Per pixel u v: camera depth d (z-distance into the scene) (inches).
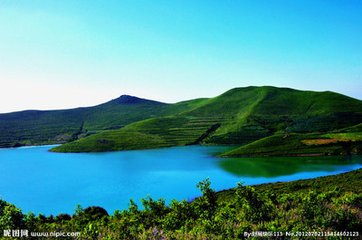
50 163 5649.6
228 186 3284.9
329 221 446.3
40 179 4030.5
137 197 2994.6
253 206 557.3
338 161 4672.7
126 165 5113.2
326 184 2490.2
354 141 5816.9
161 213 702.5
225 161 5157.5
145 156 6215.6
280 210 561.6
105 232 469.7
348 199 550.9
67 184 3676.2
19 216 478.6
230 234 425.1
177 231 472.1
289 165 4488.2
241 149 6107.3
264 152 5767.7
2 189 3476.9
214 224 462.6
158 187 3390.7
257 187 2832.2
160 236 439.5
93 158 6230.3
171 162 5275.6
